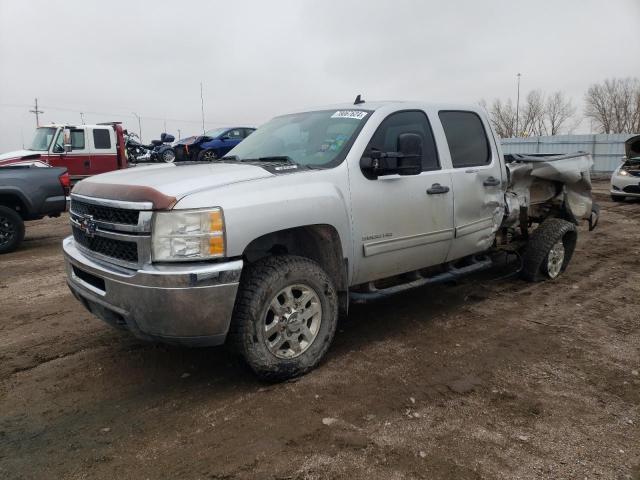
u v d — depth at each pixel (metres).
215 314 3.12
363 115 4.28
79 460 2.76
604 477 2.61
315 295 3.65
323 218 3.62
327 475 2.61
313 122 4.52
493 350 4.19
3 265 7.50
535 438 2.95
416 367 3.86
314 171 3.73
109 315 3.39
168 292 3.01
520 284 6.13
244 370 3.79
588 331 4.63
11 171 8.48
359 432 2.98
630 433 3.02
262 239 3.61
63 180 8.92
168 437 2.96
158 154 22.39
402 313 5.09
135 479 2.60
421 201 4.36
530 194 6.27
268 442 2.89
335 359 3.99
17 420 3.17
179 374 3.77
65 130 15.75
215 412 3.22
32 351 4.21
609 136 26.88
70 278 3.80
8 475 2.64
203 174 3.48
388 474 2.62
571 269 6.93
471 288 5.95
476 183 4.93
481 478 2.59
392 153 3.99
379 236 4.07
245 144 4.82
